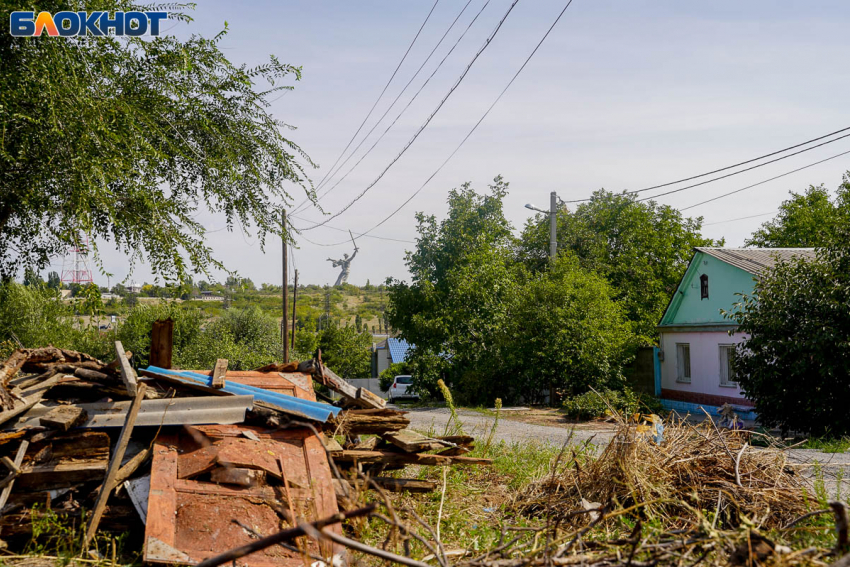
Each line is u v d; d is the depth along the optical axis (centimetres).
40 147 812
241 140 1083
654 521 541
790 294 1491
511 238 3039
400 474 798
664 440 691
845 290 1377
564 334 2348
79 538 452
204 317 2903
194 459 515
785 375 1480
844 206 3531
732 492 585
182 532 447
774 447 698
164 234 914
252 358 2730
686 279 2398
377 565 460
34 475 479
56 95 761
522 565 359
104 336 2442
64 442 504
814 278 1483
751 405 1991
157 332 743
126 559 448
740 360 1606
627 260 3391
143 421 546
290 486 505
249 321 3481
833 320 1402
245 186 1111
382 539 525
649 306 3266
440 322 2567
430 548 331
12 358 585
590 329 2350
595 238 3575
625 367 2602
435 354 2631
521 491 708
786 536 468
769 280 1573
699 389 2298
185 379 619
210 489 487
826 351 1395
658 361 2569
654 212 3591
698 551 361
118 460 481
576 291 2427
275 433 574
